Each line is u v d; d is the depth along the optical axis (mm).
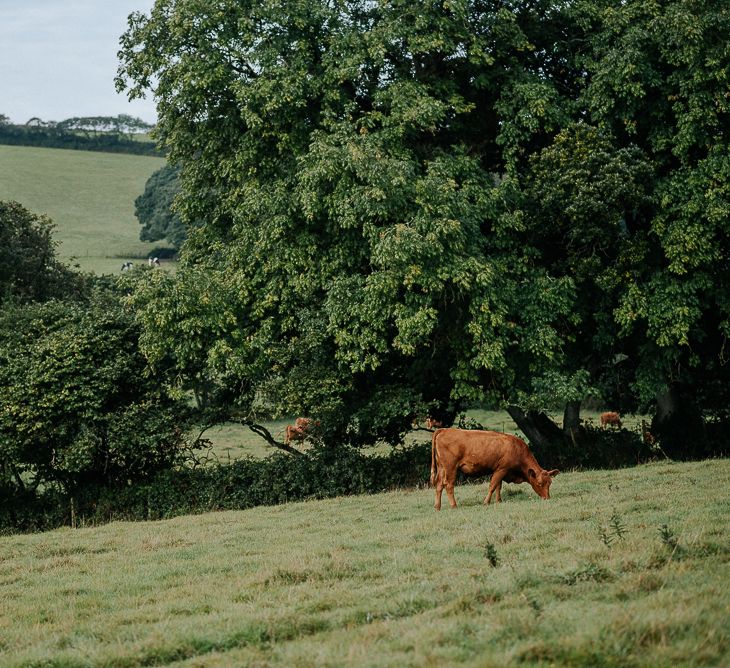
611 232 23188
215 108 25531
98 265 94438
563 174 22672
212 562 13539
